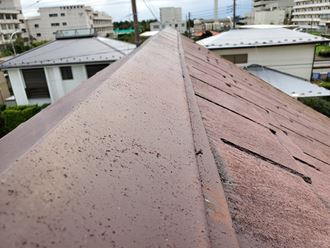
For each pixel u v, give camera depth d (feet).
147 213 1.80
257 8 265.34
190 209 1.96
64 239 1.42
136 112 3.35
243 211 2.48
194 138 3.33
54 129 2.27
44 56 48.78
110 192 1.87
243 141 4.38
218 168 3.02
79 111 2.78
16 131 2.89
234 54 40.98
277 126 7.07
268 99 11.38
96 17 199.00
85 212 1.63
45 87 48.14
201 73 8.72
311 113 14.29
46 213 1.52
